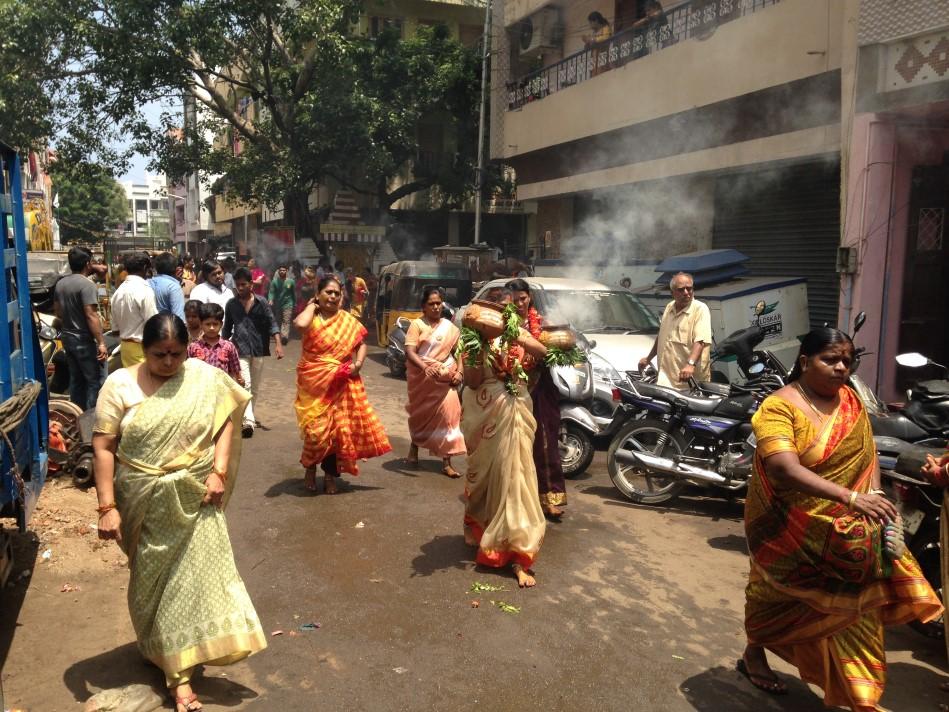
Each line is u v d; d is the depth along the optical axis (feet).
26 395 13.00
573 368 23.15
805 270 38.19
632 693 11.11
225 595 10.65
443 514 18.88
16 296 14.62
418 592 14.38
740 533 18.20
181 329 10.36
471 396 15.67
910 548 13.21
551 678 11.46
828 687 9.95
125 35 63.46
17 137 67.77
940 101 25.96
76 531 17.16
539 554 16.52
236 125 73.72
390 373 42.45
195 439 10.61
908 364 16.89
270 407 32.48
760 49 34.37
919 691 11.47
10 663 11.71
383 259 82.94
